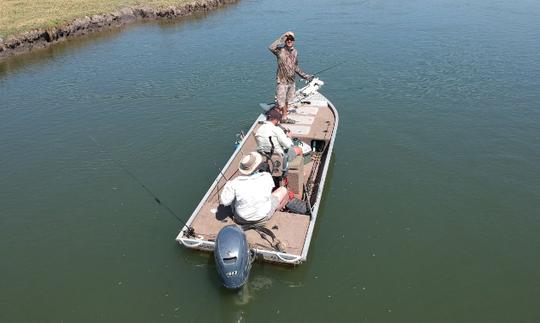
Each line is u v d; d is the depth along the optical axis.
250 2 36.16
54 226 9.12
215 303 7.11
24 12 28.72
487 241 8.48
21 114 15.30
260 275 7.58
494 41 21.28
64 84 18.45
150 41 25.05
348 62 19.17
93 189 10.44
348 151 11.84
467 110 14.15
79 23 27.98
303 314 6.93
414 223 8.98
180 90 17.00
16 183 10.78
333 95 15.73
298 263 7.24
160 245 8.46
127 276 7.72
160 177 10.87
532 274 7.72
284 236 7.60
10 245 8.60
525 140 12.18
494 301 7.18
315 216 8.07
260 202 7.50
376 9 30.14
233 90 16.72
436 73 17.48
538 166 10.91
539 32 22.48
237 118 14.23
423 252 8.23
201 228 7.85
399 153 11.69
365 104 14.90
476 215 9.20
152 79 18.47
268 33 25.00
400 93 15.70
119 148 12.47
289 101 11.91
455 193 9.93
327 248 8.32
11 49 23.77
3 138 13.38
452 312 6.98
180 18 31.78
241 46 22.66
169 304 7.12
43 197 10.17
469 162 11.16
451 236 8.62
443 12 28.28
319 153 10.99
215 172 11.04
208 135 13.09
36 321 6.95
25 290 7.52
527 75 16.86
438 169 10.88
